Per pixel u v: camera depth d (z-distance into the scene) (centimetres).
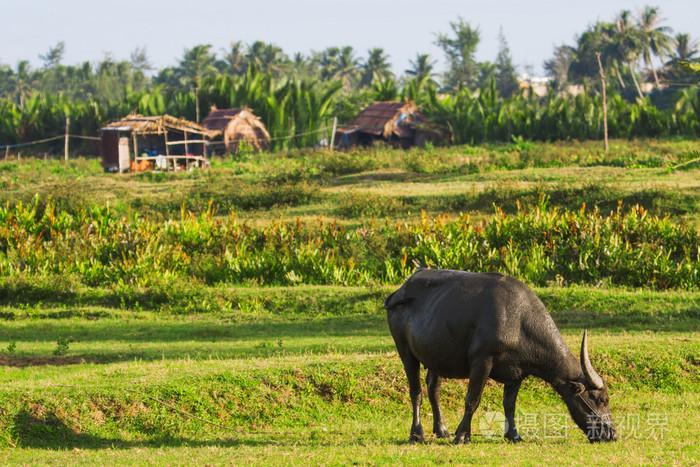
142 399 4450
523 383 4819
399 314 3862
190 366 4988
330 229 9812
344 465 3262
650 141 19350
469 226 9606
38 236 10131
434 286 3747
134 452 3788
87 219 10506
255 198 13175
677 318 6762
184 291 8038
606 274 8606
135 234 9594
